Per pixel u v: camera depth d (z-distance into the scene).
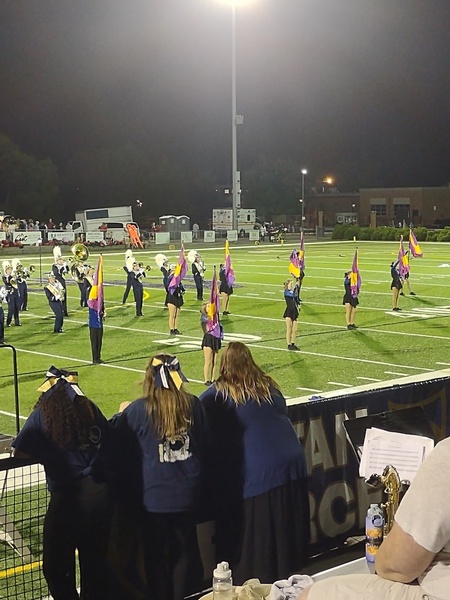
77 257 20.94
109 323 17.89
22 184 70.56
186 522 4.12
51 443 3.89
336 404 5.02
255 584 3.42
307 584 3.23
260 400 4.36
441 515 2.43
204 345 11.34
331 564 4.77
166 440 4.04
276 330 16.39
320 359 13.19
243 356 4.40
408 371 12.12
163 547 4.08
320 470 4.95
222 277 18.88
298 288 14.38
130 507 4.08
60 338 15.90
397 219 84.00
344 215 86.19
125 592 4.07
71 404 3.91
